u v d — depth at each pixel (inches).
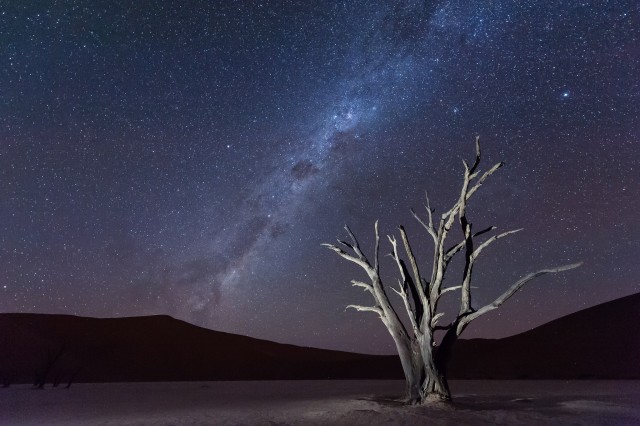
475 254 686.5
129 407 730.8
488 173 677.3
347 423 505.4
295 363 2615.7
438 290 686.5
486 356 2149.4
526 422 482.6
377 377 2192.4
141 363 2460.6
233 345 3080.7
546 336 2192.4
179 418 572.4
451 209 695.7
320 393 1008.2
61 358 2235.5
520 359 1982.0
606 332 2046.0
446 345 682.8
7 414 649.6
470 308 682.8
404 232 698.2
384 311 718.5
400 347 701.3
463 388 1057.5
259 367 2559.1
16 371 1983.3
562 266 637.3
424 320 681.0
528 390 964.0
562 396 791.7
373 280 728.3
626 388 999.6
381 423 497.0
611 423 474.6
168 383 1708.9
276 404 740.7
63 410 693.9
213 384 1596.9
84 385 1528.1
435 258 697.0
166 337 2913.4
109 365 2335.1
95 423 540.1
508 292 658.8
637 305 2225.6
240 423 517.3
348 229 756.0
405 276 716.0
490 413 550.6
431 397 658.8
